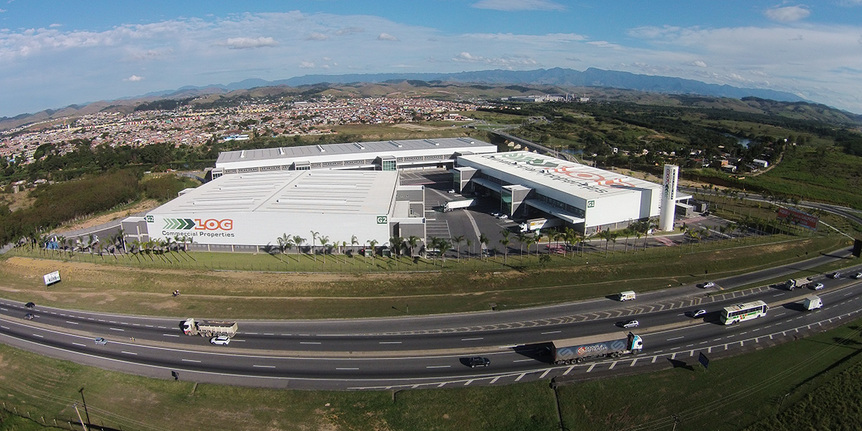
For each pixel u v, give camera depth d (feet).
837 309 290.15
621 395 212.64
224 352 250.16
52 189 577.02
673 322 275.18
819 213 501.56
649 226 422.00
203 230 388.37
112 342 262.47
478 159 632.38
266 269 350.64
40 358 248.73
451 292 315.17
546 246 391.04
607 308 292.61
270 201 418.10
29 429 202.49
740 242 403.54
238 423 199.52
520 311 289.33
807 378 224.53
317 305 298.76
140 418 204.23
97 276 347.97
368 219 377.09
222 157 654.53
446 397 212.02
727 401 209.36
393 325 274.57
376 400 210.79
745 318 275.80
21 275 362.53
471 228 440.86
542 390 216.33
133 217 417.49
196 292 320.09
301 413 204.13
